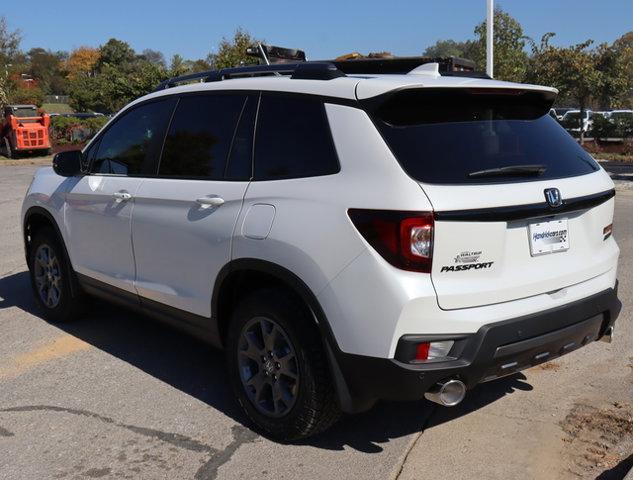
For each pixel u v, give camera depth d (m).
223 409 4.11
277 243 3.44
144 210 4.39
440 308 3.07
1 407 4.14
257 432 3.82
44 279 5.74
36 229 5.84
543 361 3.47
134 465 3.49
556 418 3.93
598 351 4.93
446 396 3.18
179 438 3.76
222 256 3.79
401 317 3.04
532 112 3.86
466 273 3.13
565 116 31.89
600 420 3.89
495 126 3.55
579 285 3.61
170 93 4.57
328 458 3.54
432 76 3.72
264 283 3.81
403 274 3.04
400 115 3.36
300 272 3.35
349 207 3.19
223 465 3.49
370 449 3.63
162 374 4.64
